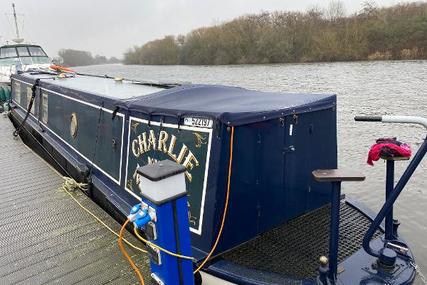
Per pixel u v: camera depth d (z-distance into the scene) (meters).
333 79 29.34
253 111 3.62
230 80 34.06
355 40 54.16
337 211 2.98
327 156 4.54
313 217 4.41
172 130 4.00
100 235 4.86
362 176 2.86
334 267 3.13
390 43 52.06
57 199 6.05
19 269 4.20
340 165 10.84
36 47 19.81
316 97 4.43
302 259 3.62
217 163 3.48
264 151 3.80
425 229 7.41
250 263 3.58
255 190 3.82
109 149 5.54
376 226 3.26
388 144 3.30
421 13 53.44
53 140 8.52
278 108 3.85
